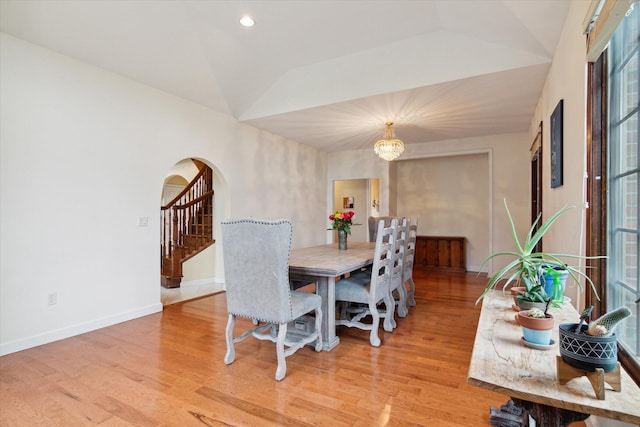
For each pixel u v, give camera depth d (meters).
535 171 4.45
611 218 1.53
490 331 1.29
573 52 2.05
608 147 1.55
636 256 1.28
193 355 2.51
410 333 2.98
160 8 2.85
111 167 3.28
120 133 3.36
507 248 5.32
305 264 2.72
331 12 3.05
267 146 5.36
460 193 6.46
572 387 0.90
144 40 3.07
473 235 6.34
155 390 2.00
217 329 3.11
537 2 2.27
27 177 2.69
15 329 2.61
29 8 2.46
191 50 3.38
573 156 2.03
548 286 1.47
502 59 3.04
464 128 5.03
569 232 2.11
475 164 6.33
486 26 2.88
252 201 5.06
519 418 1.64
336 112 4.29
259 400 1.90
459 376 2.17
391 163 6.59
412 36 3.45
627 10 1.24
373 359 2.44
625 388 0.90
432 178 6.71
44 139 2.79
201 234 5.46
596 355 0.87
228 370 2.27
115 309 3.29
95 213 3.15
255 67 3.96
